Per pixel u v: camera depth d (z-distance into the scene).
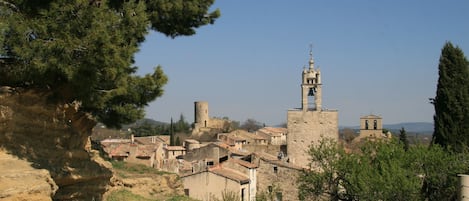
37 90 19.00
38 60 16.36
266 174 58.91
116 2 20.14
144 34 18.34
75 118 21.66
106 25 16.77
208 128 149.62
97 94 19.78
